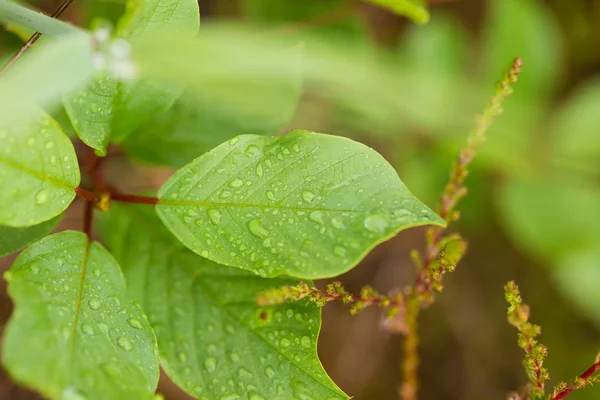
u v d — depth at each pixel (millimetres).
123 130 485
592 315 594
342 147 463
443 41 619
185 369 476
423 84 525
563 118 598
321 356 692
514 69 480
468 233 681
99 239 548
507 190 595
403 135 590
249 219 461
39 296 447
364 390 698
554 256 587
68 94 462
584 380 474
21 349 433
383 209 455
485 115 489
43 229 480
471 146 493
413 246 714
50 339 439
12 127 446
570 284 586
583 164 591
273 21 598
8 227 475
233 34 441
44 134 452
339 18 602
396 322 509
